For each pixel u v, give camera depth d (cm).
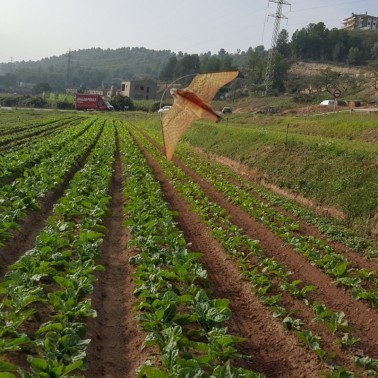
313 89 9256
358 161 2100
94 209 1606
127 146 3634
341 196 1970
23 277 1008
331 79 8512
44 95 13675
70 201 1655
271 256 1456
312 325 1005
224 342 821
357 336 984
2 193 1622
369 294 1128
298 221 1873
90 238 1312
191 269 1162
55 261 1129
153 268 1125
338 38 14375
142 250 1293
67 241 1250
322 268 1352
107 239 1497
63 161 2491
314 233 1748
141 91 12925
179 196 2178
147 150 3759
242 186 2548
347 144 2456
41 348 782
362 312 1093
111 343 916
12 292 938
